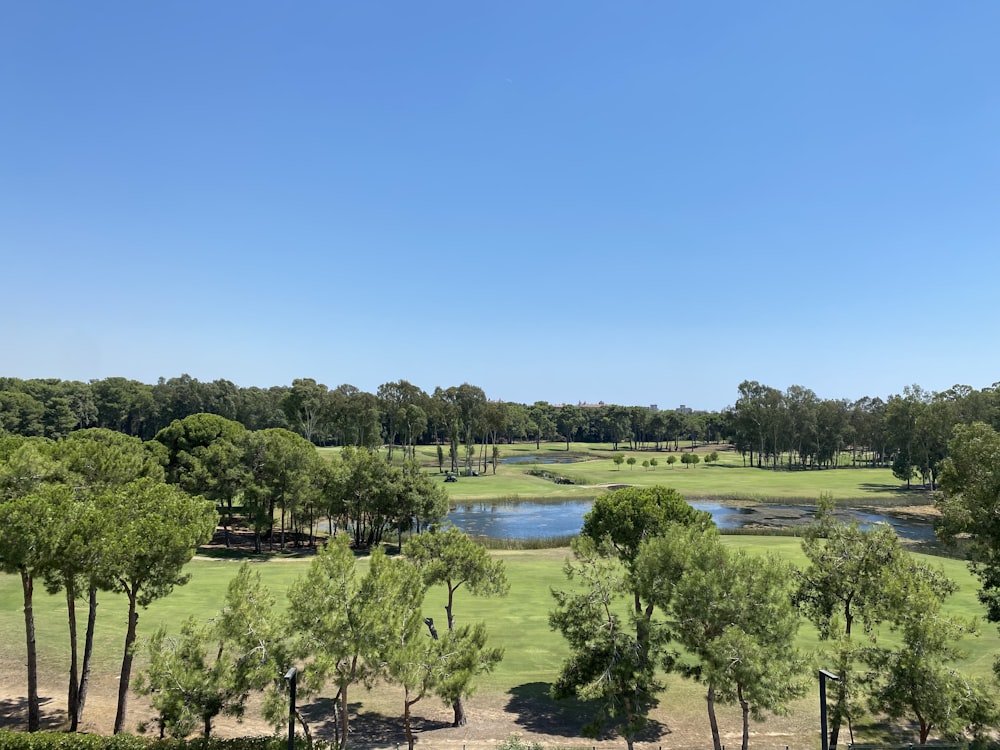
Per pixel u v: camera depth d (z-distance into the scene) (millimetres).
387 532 76312
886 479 128125
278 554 62750
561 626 23531
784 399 164125
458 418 143125
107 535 21031
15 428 132875
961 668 29875
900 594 21156
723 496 101500
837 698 21438
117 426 171375
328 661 18094
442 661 20500
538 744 22500
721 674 18312
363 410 131250
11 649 30375
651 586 21281
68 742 19188
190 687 19031
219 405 173750
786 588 22688
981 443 32969
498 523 83938
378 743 23219
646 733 25062
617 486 115625
